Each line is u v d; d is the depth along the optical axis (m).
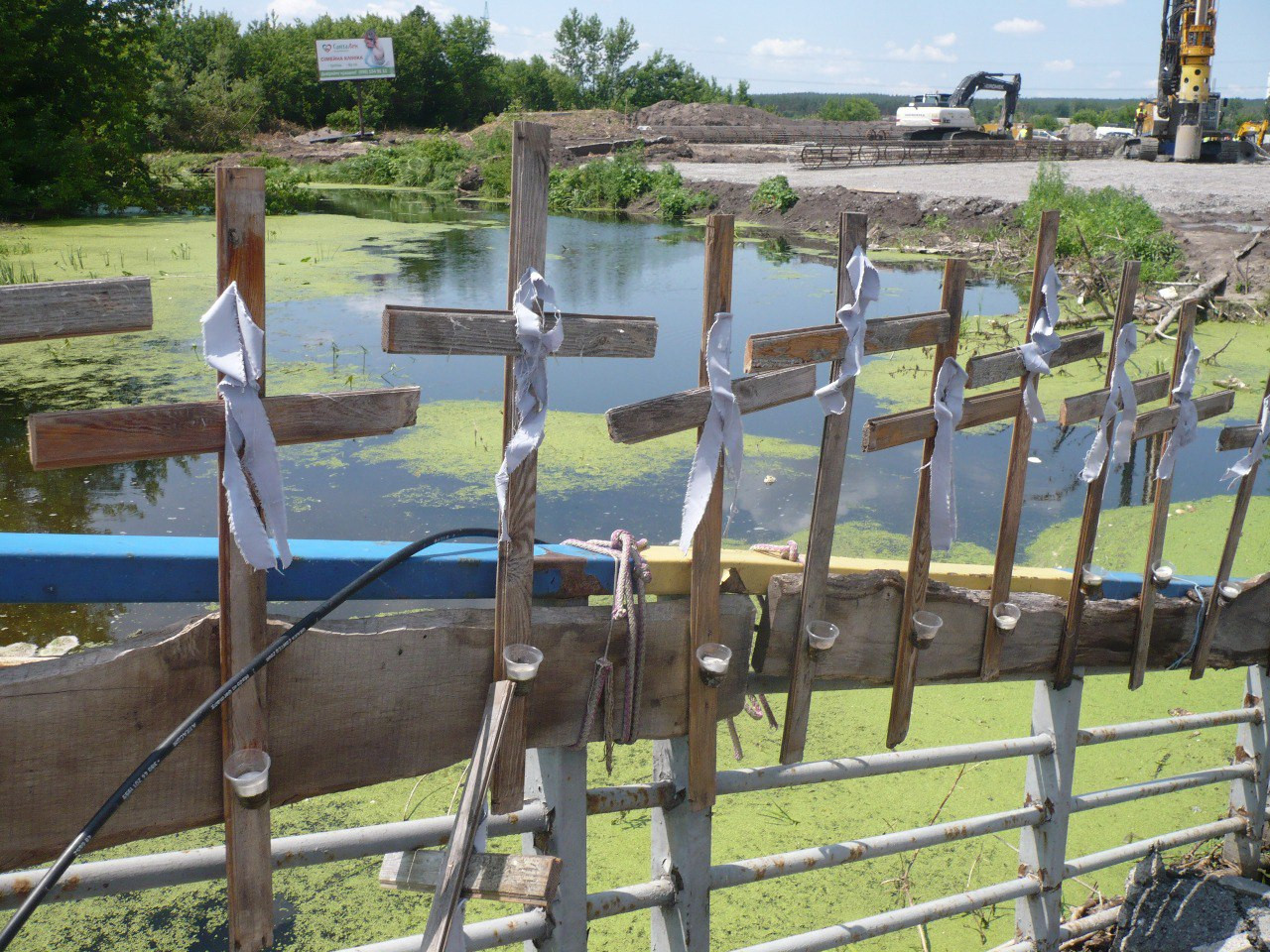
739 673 2.18
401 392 1.63
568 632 1.95
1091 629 2.74
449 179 36.03
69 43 23.23
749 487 7.61
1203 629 2.98
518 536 1.81
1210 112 31.08
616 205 30.66
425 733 1.86
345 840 1.85
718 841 3.78
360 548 1.86
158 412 1.45
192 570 1.69
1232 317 13.84
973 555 6.64
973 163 33.00
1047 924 2.93
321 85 56.88
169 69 43.56
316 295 14.04
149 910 3.40
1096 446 2.56
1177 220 18.95
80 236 19.09
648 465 7.83
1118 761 4.42
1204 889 3.12
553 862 1.75
